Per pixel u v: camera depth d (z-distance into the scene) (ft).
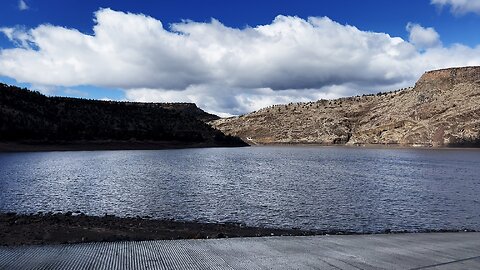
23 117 307.78
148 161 200.34
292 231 52.90
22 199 78.59
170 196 85.87
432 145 463.42
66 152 275.39
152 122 428.56
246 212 68.85
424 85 620.08
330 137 602.85
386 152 355.97
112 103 429.79
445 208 75.31
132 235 45.50
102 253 27.55
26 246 30.53
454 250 28.40
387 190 100.83
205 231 50.62
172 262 24.73
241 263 24.36
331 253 27.22
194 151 335.88
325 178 129.08
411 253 27.25
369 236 35.14
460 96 537.65
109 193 89.20
